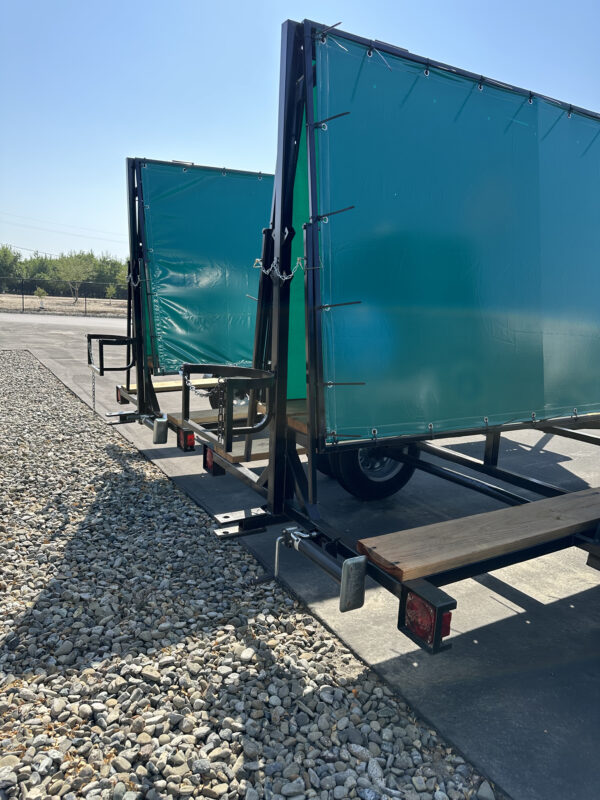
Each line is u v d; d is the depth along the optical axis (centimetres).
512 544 252
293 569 363
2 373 1188
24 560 365
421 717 234
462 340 311
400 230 287
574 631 305
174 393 1012
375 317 283
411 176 288
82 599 318
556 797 194
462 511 483
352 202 272
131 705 233
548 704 244
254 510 355
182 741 215
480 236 313
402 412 296
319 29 258
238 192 645
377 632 296
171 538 409
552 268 342
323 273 266
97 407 882
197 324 639
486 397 324
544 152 335
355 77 269
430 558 233
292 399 443
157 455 629
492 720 232
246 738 217
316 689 249
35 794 190
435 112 295
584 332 361
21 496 482
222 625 299
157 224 600
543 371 345
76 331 2392
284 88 277
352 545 265
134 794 189
